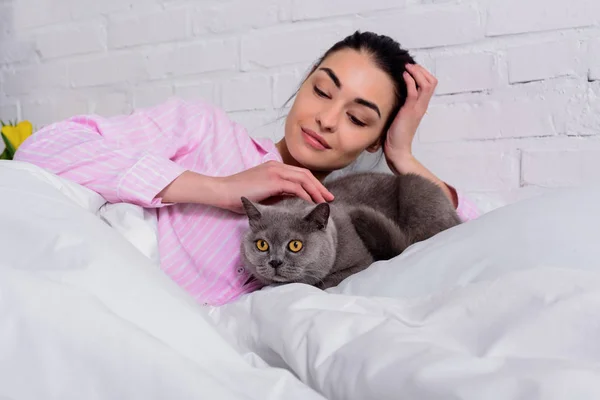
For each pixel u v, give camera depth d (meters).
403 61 1.39
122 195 1.12
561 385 0.47
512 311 0.63
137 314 0.62
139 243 1.05
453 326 0.65
